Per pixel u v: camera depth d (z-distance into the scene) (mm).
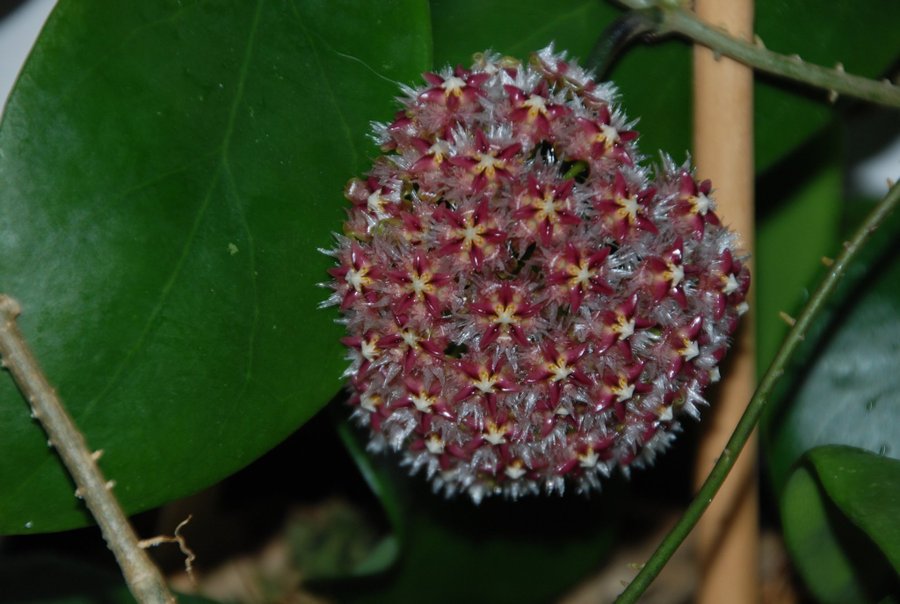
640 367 410
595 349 406
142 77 412
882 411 463
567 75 415
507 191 404
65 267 409
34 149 407
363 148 424
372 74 424
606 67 434
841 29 454
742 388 448
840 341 466
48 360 410
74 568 459
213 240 417
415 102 413
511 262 406
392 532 493
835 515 440
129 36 412
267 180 420
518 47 449
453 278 406
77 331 411
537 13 450
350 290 413
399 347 411
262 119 420
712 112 441
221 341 418
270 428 423
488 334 404
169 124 414
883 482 417
